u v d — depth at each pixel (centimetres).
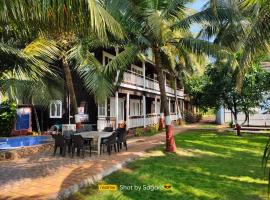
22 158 1213
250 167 1123
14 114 1748
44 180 850
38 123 2030
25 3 418
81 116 2175
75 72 2153
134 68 2886
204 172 1031
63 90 1606
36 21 455
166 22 1327
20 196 709
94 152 1352
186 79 3369
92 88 1345
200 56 1338
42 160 1162
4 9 414
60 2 418
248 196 788
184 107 4541
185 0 1315
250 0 759
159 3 1340
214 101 2423
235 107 2408
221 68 2228
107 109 2388
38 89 1227
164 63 1528
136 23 1271
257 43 990
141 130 2278
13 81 1021
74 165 1055
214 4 1168
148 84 2770
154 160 1209
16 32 605
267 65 2764
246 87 2241
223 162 1209
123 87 2181
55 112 2205
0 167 1036
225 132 2461
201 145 1675
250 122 2842
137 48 1323
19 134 1828
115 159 1169
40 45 980
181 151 1444
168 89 3472
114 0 1128
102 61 2153
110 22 486
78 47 1379
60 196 718
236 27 1565
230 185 884
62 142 1262
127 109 2309
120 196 764
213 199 765
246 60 1050
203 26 1484
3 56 777
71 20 443
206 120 4616
